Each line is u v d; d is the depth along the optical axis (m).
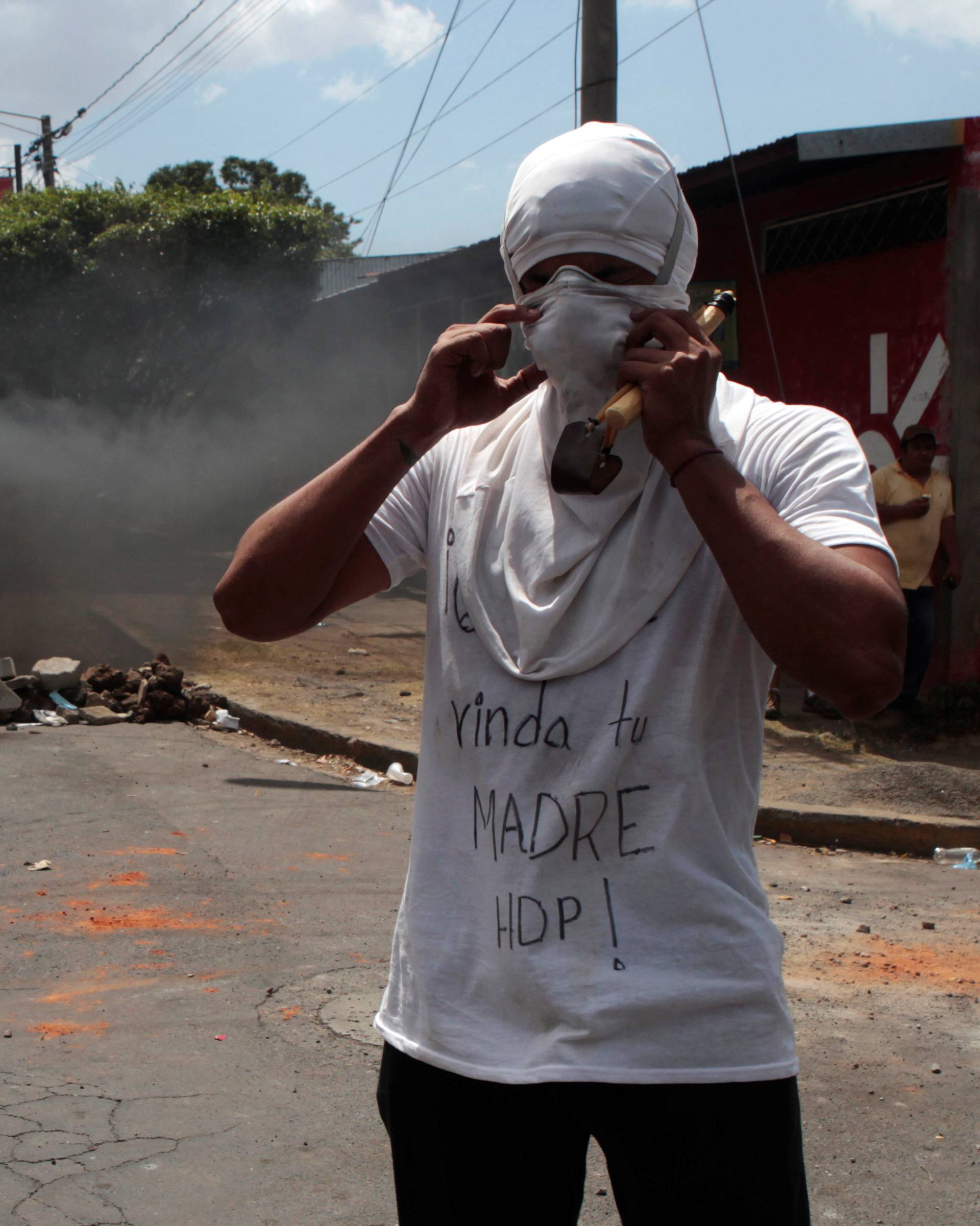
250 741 8.61
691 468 1.37
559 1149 1.57
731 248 10.80
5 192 19.62
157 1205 2.90
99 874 5.43
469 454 1.68
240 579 1.63
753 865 1.50
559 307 1.49
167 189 19.31
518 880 1.49
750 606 1.35
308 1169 3.08
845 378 9.79
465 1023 1.53
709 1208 1.40
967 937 4.99
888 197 9.34
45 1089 3.45
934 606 9.01
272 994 4.15
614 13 8.84
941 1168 3.17
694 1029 1.41
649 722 1.45
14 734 8.36
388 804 6.92
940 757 8.02
